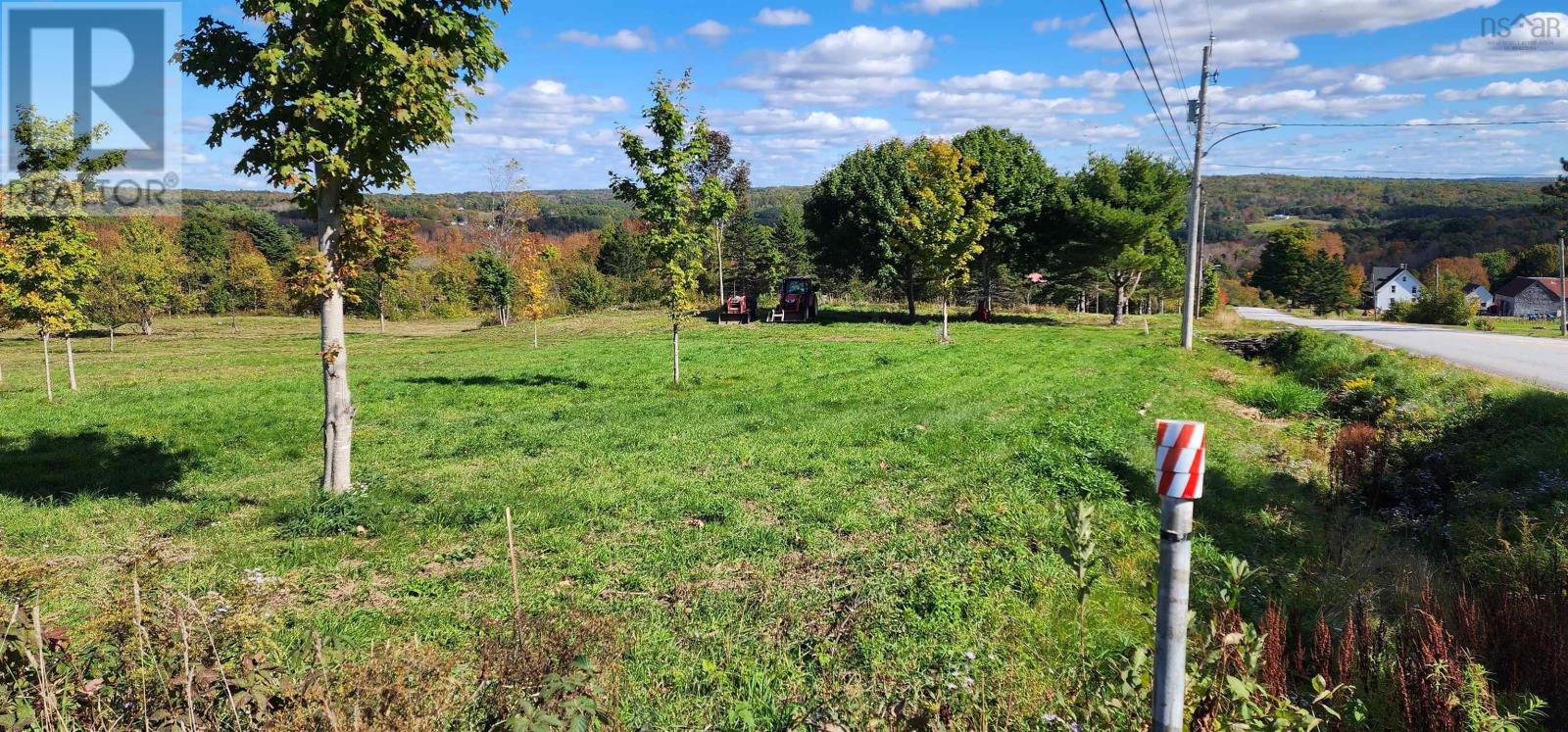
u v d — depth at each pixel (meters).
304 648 4.72
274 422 15.59
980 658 5.29
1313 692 4.42
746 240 61.50
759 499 9.34
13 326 20.98
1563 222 45.78
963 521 8.35
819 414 15.17
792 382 20.09
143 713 3.30
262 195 121.62
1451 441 11.36
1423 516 8.70
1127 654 4.84
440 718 3.81
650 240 19.12
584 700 3.70
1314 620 5.61
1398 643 4.75
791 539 7.88
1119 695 4.12
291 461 12.26
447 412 16.78
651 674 5.07
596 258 83.69
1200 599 6.11
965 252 30.41
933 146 30.25
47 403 18.69
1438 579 6.27
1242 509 8.91
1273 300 107.75
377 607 6.25
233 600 4.24
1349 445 10.12
